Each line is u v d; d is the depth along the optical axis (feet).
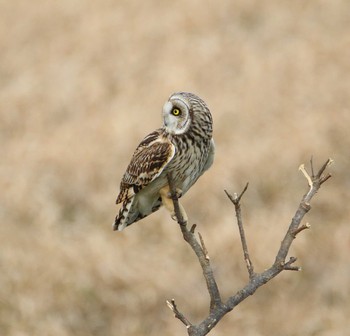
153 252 44.93
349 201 48.83
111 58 73.51
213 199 49.14
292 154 52.54
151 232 46.98
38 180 52.85
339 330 38.88
